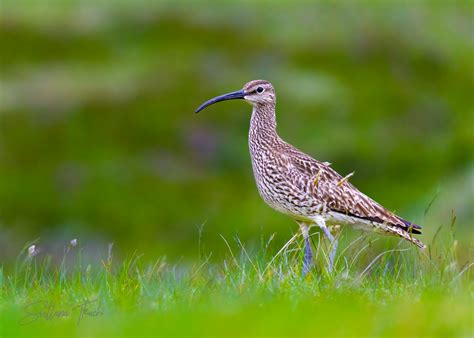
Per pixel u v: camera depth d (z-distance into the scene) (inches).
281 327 376.5
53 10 1998.0
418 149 1537.9
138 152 1509.6
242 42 1835.6
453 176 1437.0
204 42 1855.3
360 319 381.4
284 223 1307.8
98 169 1460.4
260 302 429.1
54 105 1596.9
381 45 1871.3
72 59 1800.0
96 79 1707.7
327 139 1533.0
